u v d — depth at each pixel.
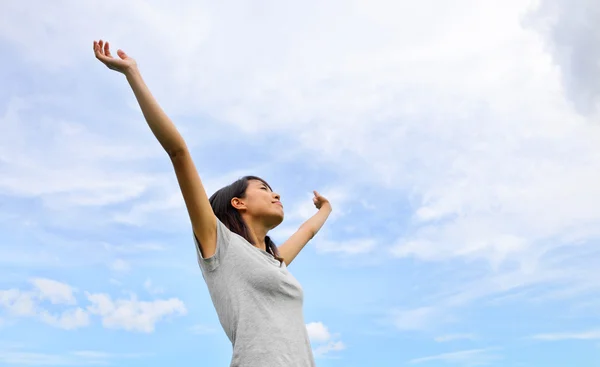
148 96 2.84
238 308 2.78
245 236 3.19
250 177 3.48
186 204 2.88
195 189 2.86
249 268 2.87
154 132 2.81
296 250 3.78
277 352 2.67
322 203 4.28
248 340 2.70
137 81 2.87
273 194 3.41
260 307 2.78
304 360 2.74
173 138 2.80
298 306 2.91
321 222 4.09
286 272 3.02
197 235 2.94
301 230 3.95
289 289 2.88
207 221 2.90
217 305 2.89
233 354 2.71
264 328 2.72
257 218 3.33
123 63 2.88
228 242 2.94
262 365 2.62
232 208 3.33
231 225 3.25
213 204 3.40
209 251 2.93
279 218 3.36
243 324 2.74
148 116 2.81
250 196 3.35
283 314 2.80
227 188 3.41
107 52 2.95
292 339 2.74
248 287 2.83
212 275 2.92
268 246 3.45
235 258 2.90
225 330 2.87
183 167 2.83
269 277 2.84
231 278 2.86
